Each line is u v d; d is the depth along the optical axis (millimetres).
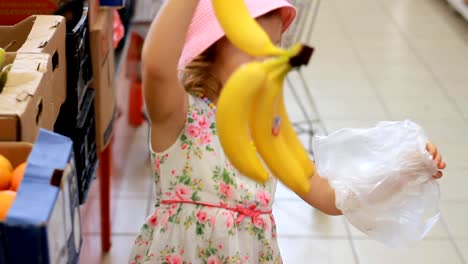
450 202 2990
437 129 3619
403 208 1396
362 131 1447
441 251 2697
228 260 1426
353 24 5074
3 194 1044
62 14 1917
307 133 3475
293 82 4094
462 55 4598
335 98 3914
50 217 947
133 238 2695
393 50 4641
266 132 988
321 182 1418
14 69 1306
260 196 1455
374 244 2729
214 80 1427
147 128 3471
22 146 1150
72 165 1093
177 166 1429
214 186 1425
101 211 2521
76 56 1756
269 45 964
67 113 1792
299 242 2729
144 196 2969
